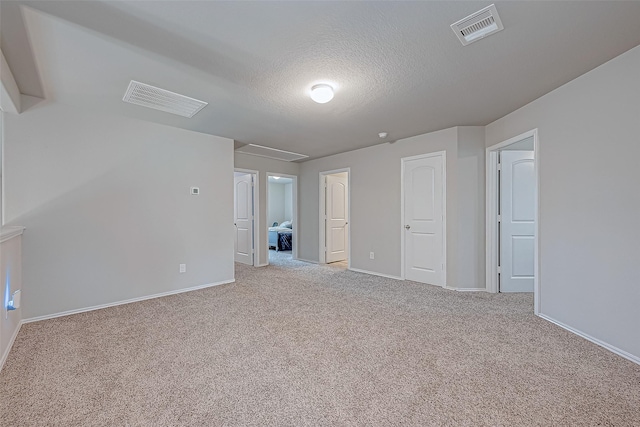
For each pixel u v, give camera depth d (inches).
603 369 74.9
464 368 75.9
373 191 195.8
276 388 67.6
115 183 129.6
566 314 100.8
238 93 108.6
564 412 59.1
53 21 67.3
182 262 151.3
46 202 112.3
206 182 161.8
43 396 64.3
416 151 171.0
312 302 132.6
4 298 82.7
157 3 61.9
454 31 72.7
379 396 64.6
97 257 124.2
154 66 88.8
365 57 84.7
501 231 148.8
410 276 176.1
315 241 245.0
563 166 102.2
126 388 67.4
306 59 85.7
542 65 89.1
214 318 112.2
